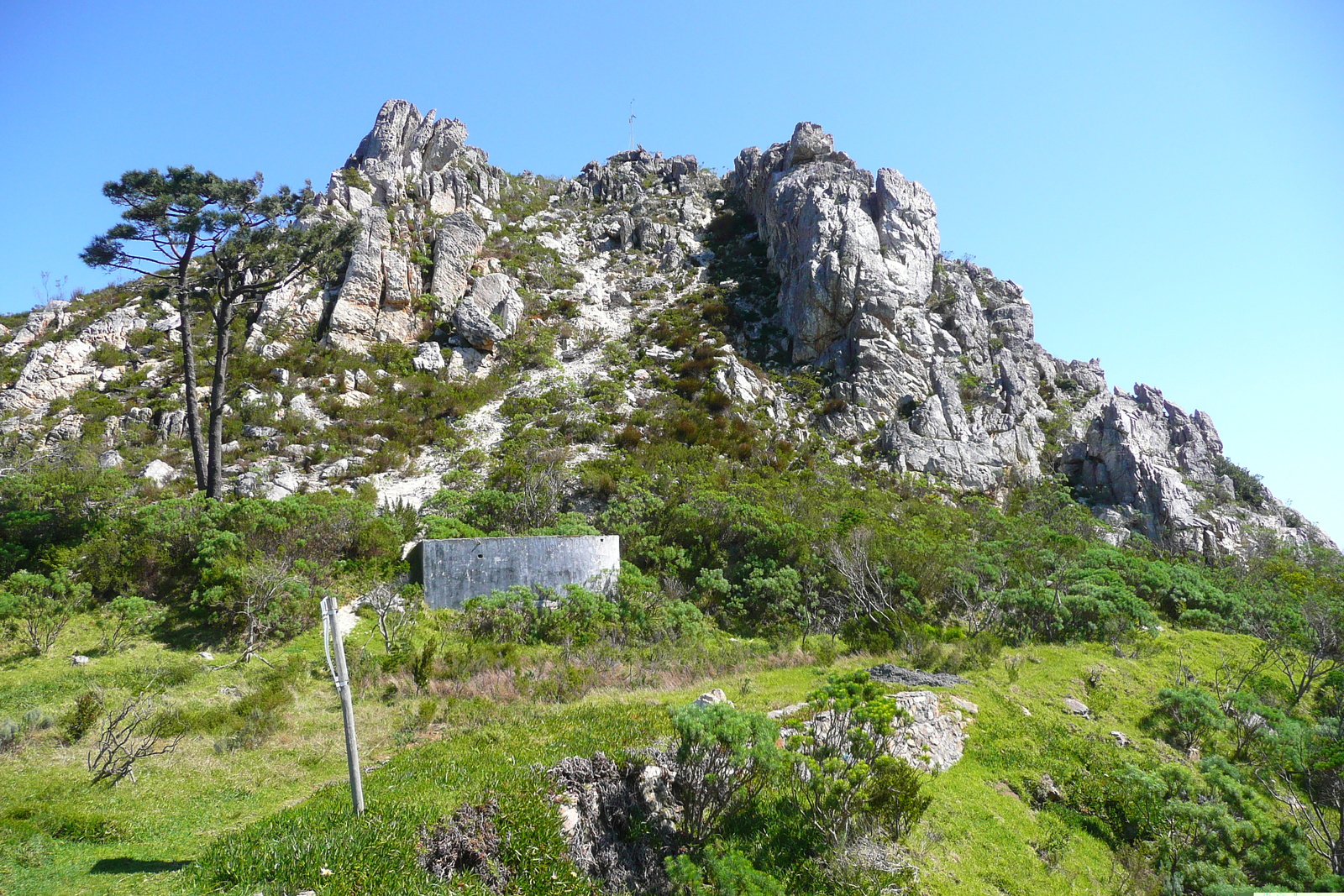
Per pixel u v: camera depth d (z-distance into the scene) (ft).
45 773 37.58
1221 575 109.09
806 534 85.51
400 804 31.24
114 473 91.30
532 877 30.37
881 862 35.17
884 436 141.18
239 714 45.68
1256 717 57.62
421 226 172.14
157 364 129.39
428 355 139.64
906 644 65.82
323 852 27.25
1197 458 170.50
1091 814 44.68
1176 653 70.64
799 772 39.11
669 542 87.51
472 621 66.08
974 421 148.87
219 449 88.89
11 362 129.80
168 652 56.08
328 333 138.00
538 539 74.59
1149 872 39.81
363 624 63.77
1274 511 167.73
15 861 28.73
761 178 221.66
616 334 165.99
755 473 117.29
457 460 112.47
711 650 64.80
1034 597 73.67
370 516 81.20
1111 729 54.24
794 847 35.78
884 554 82.79
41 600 58.85
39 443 107.34
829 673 57.36
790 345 164.96
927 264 176.14
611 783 36.76
